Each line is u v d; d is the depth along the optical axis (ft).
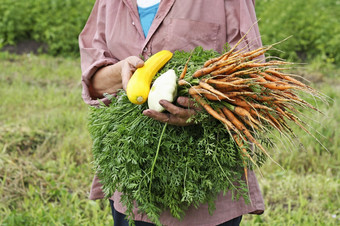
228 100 6.22
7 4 32.12
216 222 7.16
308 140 16.94
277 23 29.07
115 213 7.93
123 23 7.52
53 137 17.54
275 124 6.56
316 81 25.21
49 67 27.40
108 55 7.79
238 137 6.31
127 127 6.57
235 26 7.12
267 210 13.21
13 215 12.46
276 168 15.89
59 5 32.42
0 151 16.01
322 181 15.06
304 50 29.63
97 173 7.20
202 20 7.06
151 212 6.51
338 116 18.92
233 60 6.07
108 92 7.57
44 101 21.84
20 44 31.83
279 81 6.27
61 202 13.55
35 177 14.85
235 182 7.17
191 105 6.23
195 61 6.69
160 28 7.16
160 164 6.56
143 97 6.37
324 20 30.66
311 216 12.81
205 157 6.53
